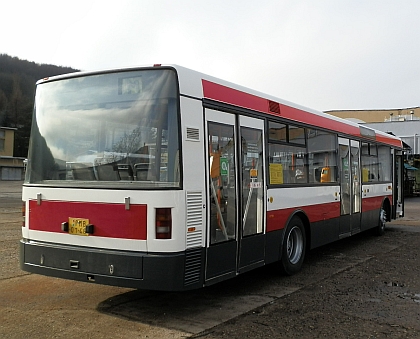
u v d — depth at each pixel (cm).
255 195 646
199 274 527
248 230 627
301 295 644
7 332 484
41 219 570
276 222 702
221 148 575
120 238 511
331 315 555
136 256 497
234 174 598
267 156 680
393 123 3394
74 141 568
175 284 494
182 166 505
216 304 598
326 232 878
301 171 788
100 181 540
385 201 1276
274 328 508
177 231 497
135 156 523
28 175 596
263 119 675
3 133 5719
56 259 549
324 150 883
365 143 1109
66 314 546
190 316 546
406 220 1678
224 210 575
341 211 948
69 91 581
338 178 935
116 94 547
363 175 1086
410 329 510
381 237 1223
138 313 555
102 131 550
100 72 560
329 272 792
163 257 490
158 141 514
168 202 495
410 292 662
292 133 762
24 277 717
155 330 496
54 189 559
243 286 694
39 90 610
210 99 559
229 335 484
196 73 551
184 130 514
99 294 633
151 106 524
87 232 530
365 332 499
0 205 2095
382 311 572
